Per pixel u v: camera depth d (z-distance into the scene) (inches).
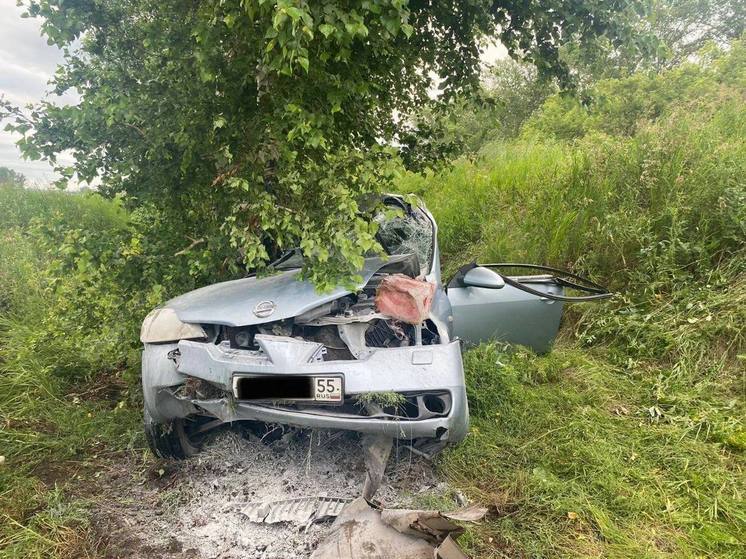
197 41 98.4
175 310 113.0
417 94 151.5
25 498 103.4
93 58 122.6
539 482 105.7
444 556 73.8
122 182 130.5
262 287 116.3
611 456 114.3
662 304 166.4
